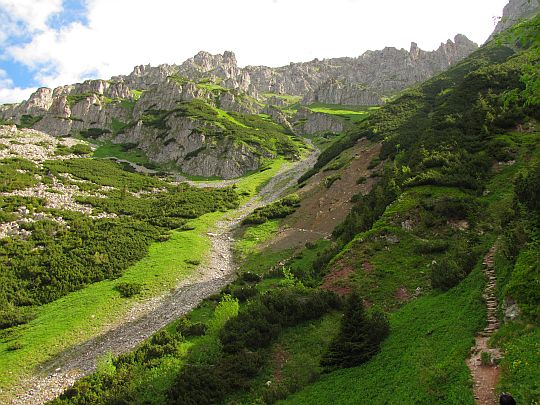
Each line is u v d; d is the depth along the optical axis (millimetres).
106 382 27469
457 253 31344
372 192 56188
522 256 22359
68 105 167750
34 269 49250
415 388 17203
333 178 77875
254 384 23812
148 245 60062
